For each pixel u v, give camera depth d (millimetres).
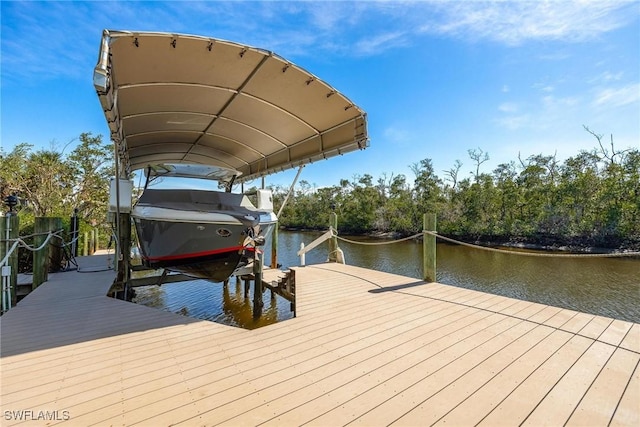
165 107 4680
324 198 42562
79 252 9672
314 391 2113
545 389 2154
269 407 1924
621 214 19156
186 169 5684
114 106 3219
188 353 2680
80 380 2207
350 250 23297
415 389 2148
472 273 15461
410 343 2934
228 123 5559
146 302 7941
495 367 2465
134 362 2496
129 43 3010
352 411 1894
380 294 4766
